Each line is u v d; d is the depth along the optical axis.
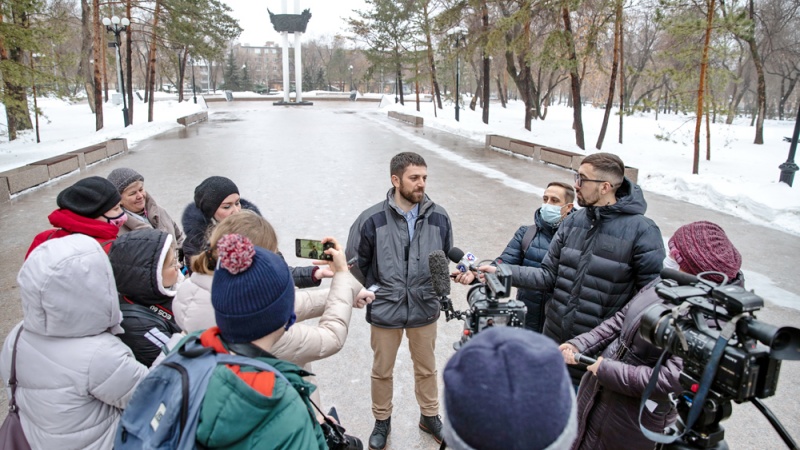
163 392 1.30
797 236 8.32
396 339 3.20
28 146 19.48
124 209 3.89
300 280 2.39
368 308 3.17
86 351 1.83
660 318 1.73
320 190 11.10
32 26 16.75
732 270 2.05
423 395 3.34
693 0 14.64
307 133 23.77
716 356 1.48
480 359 1.01
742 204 9.78
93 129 27.36
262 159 15.52
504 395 0.95
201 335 1.47
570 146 18.86
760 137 25.64
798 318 5.31
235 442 1.22
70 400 1.83
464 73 58.12
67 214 2.98
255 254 1.45
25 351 1.86
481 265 2.56
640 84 52.31
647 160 18.98
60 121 31.97
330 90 90.06
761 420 3.68
